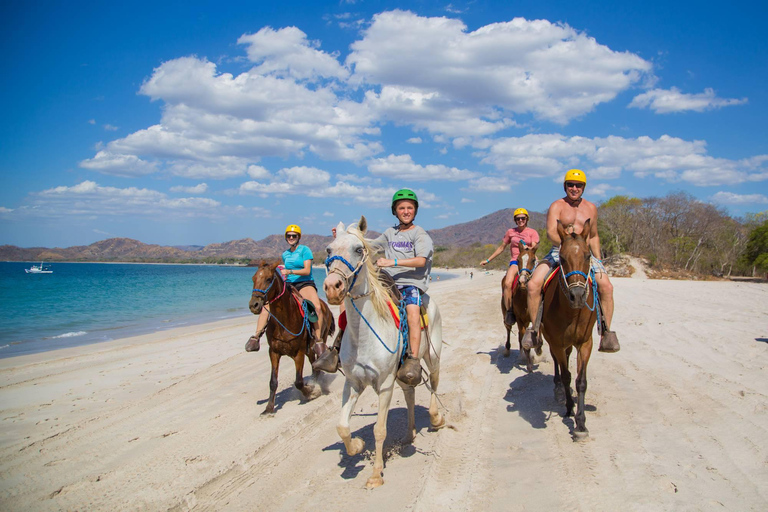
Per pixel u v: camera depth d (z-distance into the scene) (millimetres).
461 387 7441
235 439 5684
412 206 5148
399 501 3984
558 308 5301
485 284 40219
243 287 45531
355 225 4355
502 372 8344
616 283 35844
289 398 7445
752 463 4238
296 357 7043
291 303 6828
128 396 7785
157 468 4926
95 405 7297
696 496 3732
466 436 5387
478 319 16172
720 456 4414
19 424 6449
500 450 4957
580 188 5941
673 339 10289
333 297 3832
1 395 7926
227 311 23109
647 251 63031
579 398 5145
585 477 4188
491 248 135375
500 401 6656
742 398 5977
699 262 58031
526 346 5598
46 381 8844
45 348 12664
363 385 4488
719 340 9898
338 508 3977
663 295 22594
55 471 4930
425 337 5090
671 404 5957
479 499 3961
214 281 59281
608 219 67312
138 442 5691
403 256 5051
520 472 4398
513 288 8359
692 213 61625
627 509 3621
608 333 5383
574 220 5941
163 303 27797
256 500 4211
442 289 36656
